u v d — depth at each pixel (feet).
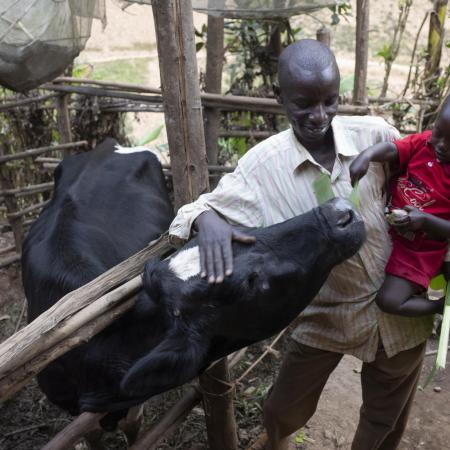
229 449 9.96
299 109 6.52
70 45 10.87
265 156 7.23
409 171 7.21
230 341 6.81
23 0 10.00
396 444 9.20
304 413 8.66
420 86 14.47
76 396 8.39
